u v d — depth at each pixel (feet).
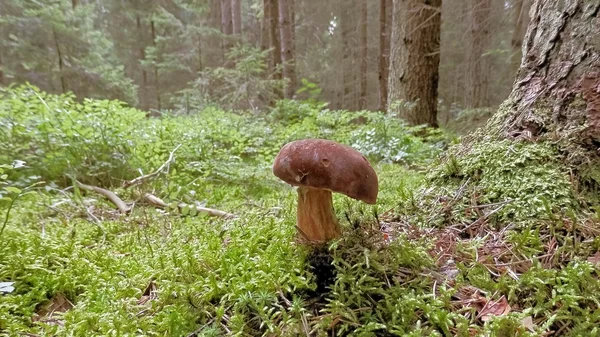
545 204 5.80
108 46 35.32
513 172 6.68
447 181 7.71
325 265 5.27
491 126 8.10
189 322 4.74
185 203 11.19
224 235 7.63
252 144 19.97
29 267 6.19
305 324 4.51
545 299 4.57
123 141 13.32
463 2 36.37
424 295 4.65
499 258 5.55
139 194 11.59
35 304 5.45
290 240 6.15
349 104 64.75
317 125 23.56
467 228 6.45
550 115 7.01
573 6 6.81
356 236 5.57
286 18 36.17
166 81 52.54
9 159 10.84
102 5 47.57
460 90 53.26
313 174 4.82
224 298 5.02
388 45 47.65
